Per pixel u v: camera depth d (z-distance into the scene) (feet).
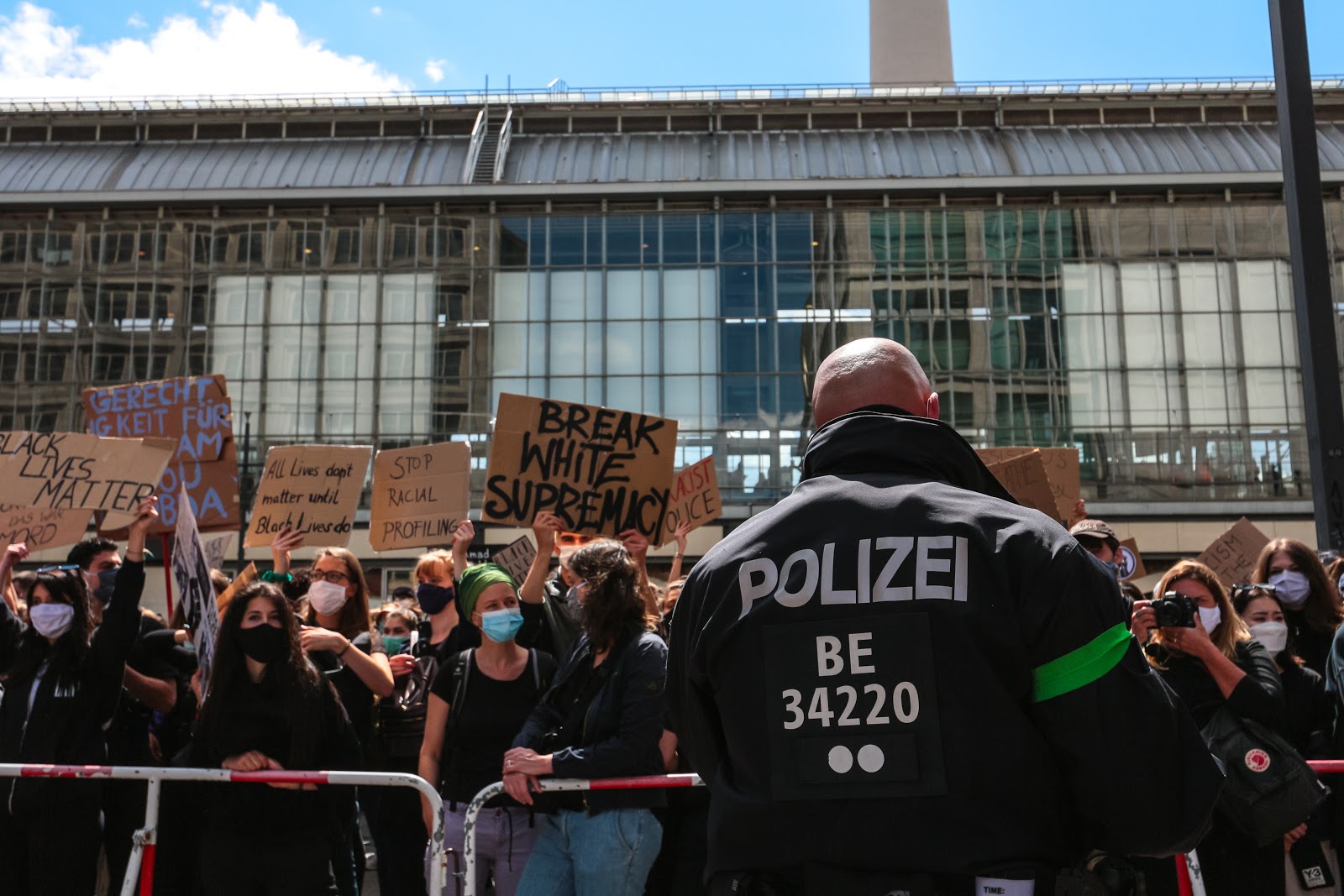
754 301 132.05
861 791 6.45
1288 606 20.71
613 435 24.80
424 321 133.18
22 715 18.37
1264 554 21.06
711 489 32.17
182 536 18.57
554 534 20.65
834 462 7.50
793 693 6.72
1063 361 129.90
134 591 18.53
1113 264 131.44
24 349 132.67
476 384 131.85
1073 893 6.43
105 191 132.77
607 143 143.64
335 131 147.84
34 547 23.21
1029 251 131.75
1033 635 6.46
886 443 7.39
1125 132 142.10
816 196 132.36
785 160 139.95
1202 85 143.43
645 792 15.52
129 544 18.71
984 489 7.57
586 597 16.21
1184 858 15.15
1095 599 6.49
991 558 6.61
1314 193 29.19
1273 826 15.12
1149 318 130.31
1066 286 131.23
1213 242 131.44
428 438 131.13
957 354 130.21
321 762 17.56
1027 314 130.82
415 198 133.49
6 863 18.33
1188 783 6.49
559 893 15.72
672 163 140.05
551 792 15.83
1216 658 15.58
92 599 21.90
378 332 133.18
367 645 21.68
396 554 126.62
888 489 7.11
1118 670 6.40
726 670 7.05
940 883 6.30
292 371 132.77
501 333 132.67
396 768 21.26
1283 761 15.25
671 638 7.64
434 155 143.02
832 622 6.73
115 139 147.64
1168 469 127.65
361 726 20.39
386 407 131.85
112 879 20.30
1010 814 6.36
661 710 15.66
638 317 132.16
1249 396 128.77
